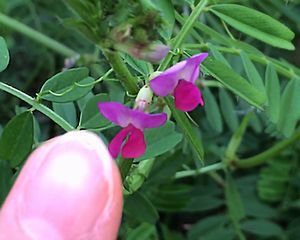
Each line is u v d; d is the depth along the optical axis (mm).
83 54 137
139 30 60
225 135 139
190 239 132
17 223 50
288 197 141
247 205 140
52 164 52
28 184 51
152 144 90
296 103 103
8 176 86
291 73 105
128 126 71
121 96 104
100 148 54
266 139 144
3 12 149
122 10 60
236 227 133
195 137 82
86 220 51
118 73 70
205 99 122
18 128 86
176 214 146
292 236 136
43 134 133
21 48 155
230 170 131
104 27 60
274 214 139
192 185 139
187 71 73
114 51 62
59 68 156
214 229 133
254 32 90
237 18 89
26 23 155
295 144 140
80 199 51
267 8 137
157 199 127
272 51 146
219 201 136
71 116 94
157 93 73
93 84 88
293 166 141
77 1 60
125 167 79
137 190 99
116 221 54
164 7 79
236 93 86
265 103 87
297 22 139
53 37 153
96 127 88
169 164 108
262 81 99
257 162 127
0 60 90
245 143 143
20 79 155
